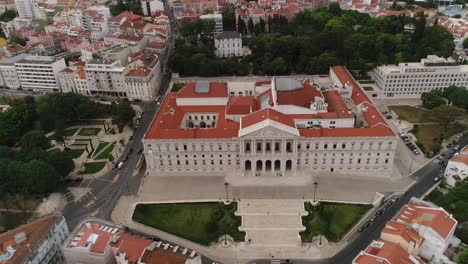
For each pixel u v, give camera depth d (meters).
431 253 138.50
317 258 146.25
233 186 185.25
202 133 190.25
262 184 185.88
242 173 192.38
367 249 131.00
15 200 170.38
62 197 183.00
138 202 177.00
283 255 148.12
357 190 180.75
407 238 135.00
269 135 179.75
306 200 174.38
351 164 191.12
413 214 147.38
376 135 182.62
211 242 154.38
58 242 147.62
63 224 150.62
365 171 192.12
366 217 164.12
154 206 173.38
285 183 186.00
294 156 185.50
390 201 173.38
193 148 190.62
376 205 169.88
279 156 185.62
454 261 138.88
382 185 184.50
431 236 136.00
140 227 161.88
